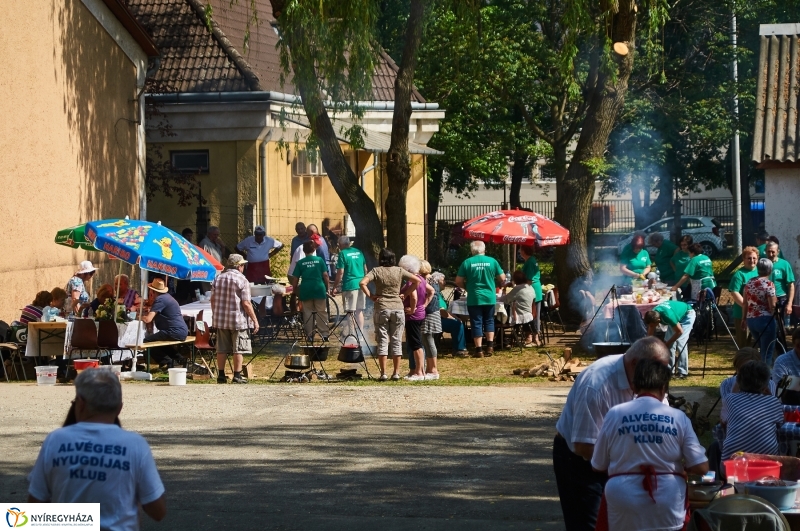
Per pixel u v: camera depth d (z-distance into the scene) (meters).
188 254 22.17
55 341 22.56
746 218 62.41
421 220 43.59
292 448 14.90
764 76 31.64
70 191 28.28
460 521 11.08
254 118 33.81
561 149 48.78
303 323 25.61
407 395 19.56
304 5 26.25
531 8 45.25
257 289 27.55
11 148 25.55
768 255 22.02
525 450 14.69
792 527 8.13
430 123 42.59
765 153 28.66
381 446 15.00
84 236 23.55
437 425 16.59
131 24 31.31
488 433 15.93
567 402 8.77
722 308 29.33
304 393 19.89
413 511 11.55
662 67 47.19
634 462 7.80
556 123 48.91
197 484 12.83
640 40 45.84
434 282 26.78
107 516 6.80
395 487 12.65
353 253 27.00
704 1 49.88
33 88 26.52
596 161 30.48
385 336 21.97
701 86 49.78
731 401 10.54
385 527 10.88
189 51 35.38
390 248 28.22
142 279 30.83
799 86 31.09
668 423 7.80
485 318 26.12
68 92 28.22
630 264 28.80
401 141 28.12
